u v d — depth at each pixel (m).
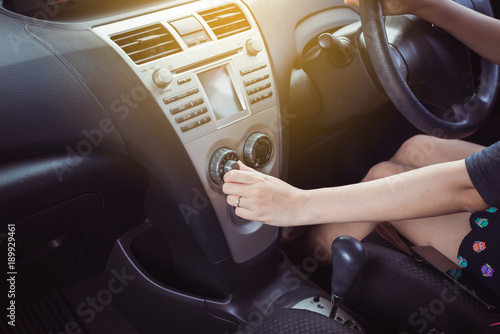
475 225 0.97
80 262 1.18
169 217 1.16
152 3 1.07
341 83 1.24
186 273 1.29
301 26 1.28
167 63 0.97
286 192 0.77
